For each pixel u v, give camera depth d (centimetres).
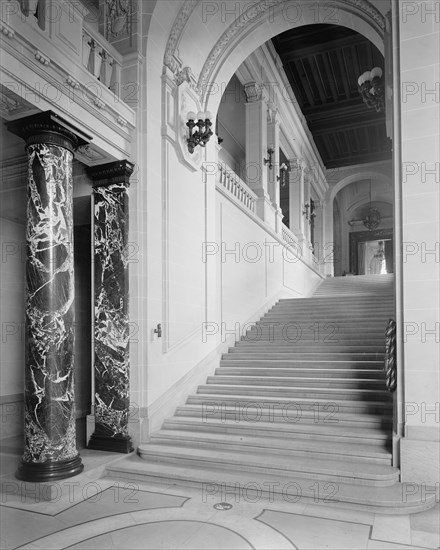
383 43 871
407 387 612
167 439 749
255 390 889
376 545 463
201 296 973
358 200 2808
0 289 924
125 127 784
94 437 755
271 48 1445
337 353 989
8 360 927
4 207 885
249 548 459
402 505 538
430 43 636
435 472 588
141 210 789
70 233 649
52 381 615
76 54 667
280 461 646
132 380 763
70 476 614
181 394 867
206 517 532
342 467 614
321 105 1845
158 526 509
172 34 872
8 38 550
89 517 532
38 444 607
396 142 647
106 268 777
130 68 809
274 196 1580
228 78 1049
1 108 602
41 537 484
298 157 1964
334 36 1418
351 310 1233
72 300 648
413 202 627
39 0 626
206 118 899
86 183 823
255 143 1464
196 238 959
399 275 635
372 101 856
